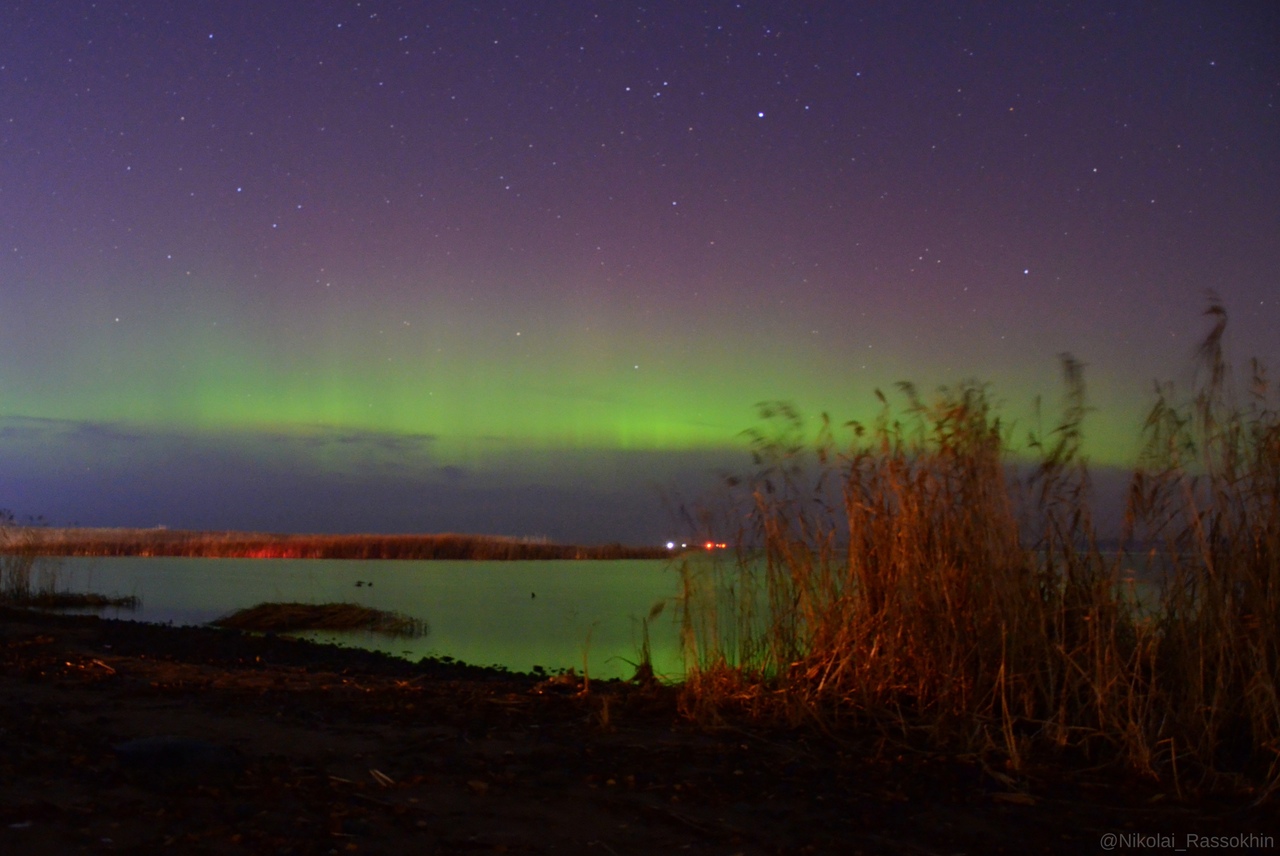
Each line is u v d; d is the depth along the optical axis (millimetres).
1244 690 3963
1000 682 4211
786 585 5094
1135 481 4328
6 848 2635
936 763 3928
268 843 2807
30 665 5738
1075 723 4180
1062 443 4500
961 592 4602
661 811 3281
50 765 3436
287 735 4199
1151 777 3766
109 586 15836
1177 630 4219
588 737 4285
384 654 7891
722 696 4844
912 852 3002
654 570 20375
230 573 19016
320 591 14977
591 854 2898
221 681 5602
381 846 2865
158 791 3234
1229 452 4199
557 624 10797
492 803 3336
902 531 4801
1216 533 4180
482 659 8375
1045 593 4582
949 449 4762
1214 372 4242
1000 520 4500
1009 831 3207
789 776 3752
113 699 4887
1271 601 3988
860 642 4777
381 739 4180
